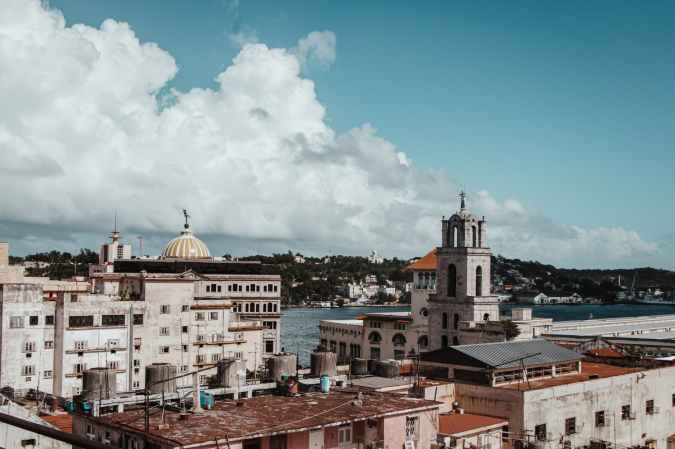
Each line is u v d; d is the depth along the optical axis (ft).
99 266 638.12
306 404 202.08
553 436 268.62
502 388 264.72
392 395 225.56
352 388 247.70
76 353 401.90
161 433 167.84
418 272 651.25
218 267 612.29
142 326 431.84
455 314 512.22
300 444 180.14
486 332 482.28
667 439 329.11
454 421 246.68
